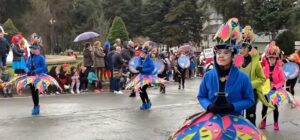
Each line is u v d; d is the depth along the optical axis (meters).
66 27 67.88
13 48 15.72
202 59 26.11
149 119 10.44
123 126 9.51
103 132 8.84
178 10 55.31
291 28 44.22
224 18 51.88
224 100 4.82
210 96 4.88
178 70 18.23
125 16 61.72
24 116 10.54
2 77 14.38
